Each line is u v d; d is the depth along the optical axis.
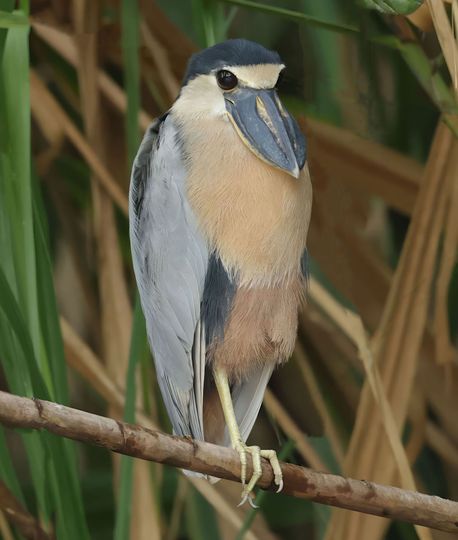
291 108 7.02
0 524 5.37
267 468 4.84
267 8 5.94
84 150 6.79
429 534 5.21
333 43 7.05
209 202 5.77
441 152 5.87
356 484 4.60
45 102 6.97
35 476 5.16
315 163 6.92
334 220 6.87
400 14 5.59
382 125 7.25
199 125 5.89
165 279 5.88
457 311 7.23
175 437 4.34
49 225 8.32
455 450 6.87
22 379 5.10
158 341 5.95
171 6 8.07
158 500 6.28
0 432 5.17
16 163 5.24
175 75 7.13
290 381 6.81
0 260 5.29
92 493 7.48
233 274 5.76
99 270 6.77
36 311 5.08
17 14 5.47
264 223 5.73
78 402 8.24
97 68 6.93
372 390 5.55
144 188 6.14
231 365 5.84
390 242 7.50
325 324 6.81
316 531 7.41
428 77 5.89
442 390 6.77
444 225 6.56
